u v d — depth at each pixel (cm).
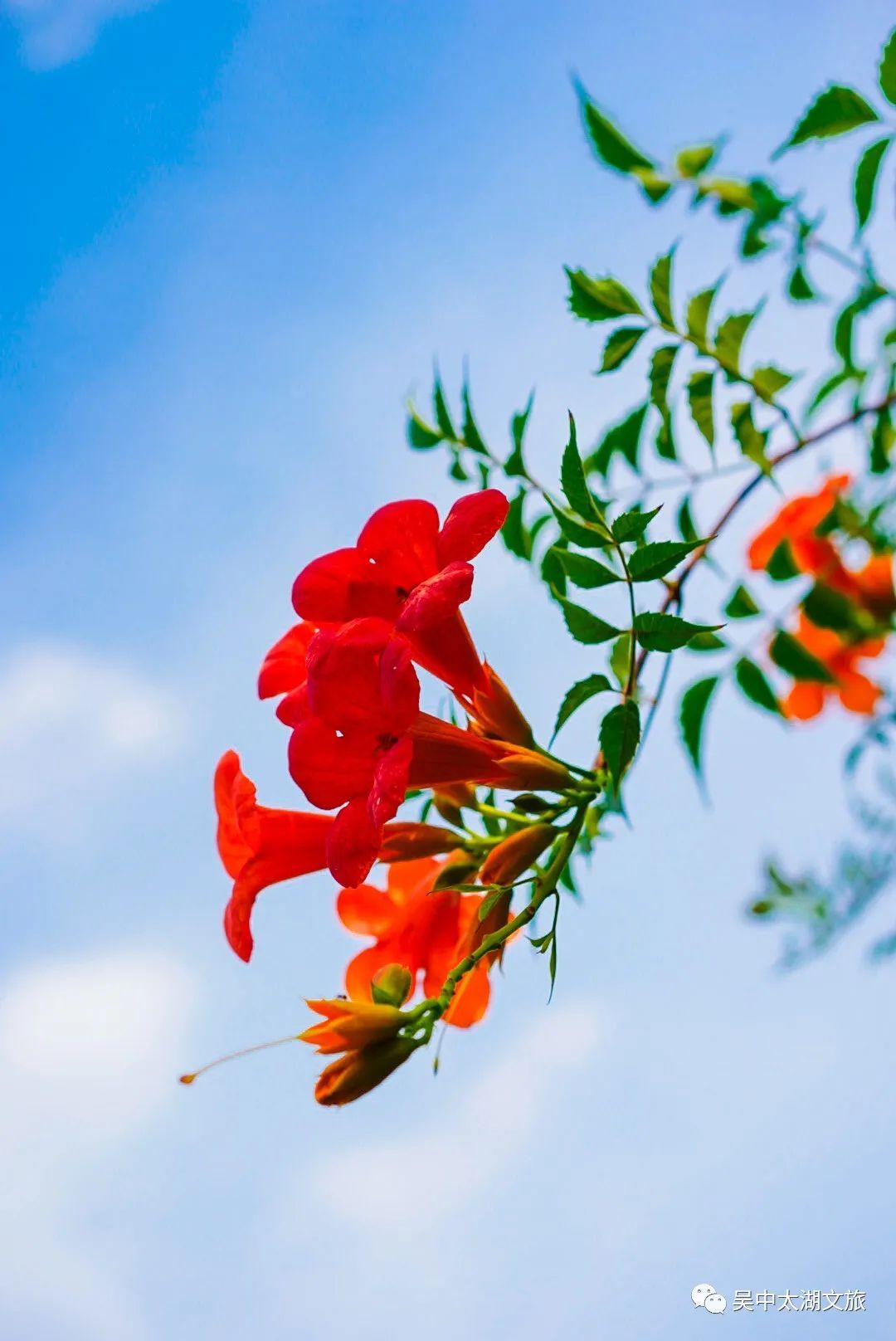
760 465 78
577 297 77
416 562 69
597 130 82
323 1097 67
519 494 80
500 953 71
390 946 74
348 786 68
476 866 73
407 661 66
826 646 96
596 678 69
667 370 77
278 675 72
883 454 84
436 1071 68
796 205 80
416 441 84
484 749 70
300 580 69
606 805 75
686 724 80
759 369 77
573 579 69
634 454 82
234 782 72
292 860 72
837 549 91
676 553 68
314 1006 68
